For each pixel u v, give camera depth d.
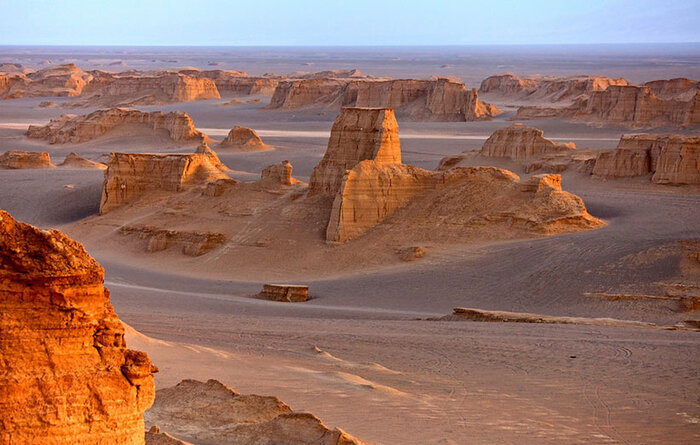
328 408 22.92
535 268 53.41
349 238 64.25
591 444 21.75
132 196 79.75
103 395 12.24
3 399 11.71
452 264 57.12
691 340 34.12
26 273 11.91
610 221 66.62
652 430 23.16
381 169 66.31
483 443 21.02
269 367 27.95
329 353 32.22
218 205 72.69
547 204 63.12
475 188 65.69
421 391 26.19
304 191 71.31
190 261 66.06
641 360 30.67
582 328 37.47
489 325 38.72
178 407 20.20
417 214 64.75
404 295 52.44
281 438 17.61
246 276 61.84
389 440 20.39
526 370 29.56
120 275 62.19
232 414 19.73
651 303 46.28
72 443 12.04
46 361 12.02
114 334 12.57
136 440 12.54
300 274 61.12
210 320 40.78
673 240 54.62
